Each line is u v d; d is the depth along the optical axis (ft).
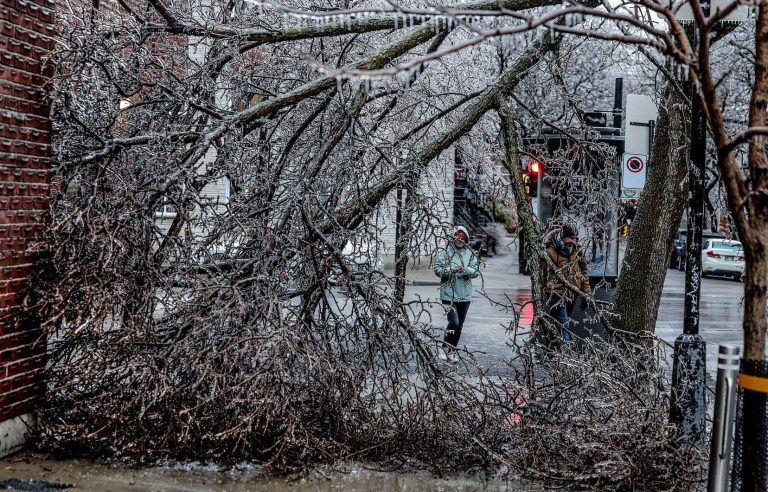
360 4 41.14
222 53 35.86
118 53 32.65
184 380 27.14
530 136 47.03
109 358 27.27
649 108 55.06
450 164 54.08
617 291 41.34
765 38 17.74
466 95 38.01
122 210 28.12
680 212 41.09
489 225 141.18
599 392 28.66
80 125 29.22
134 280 28.25
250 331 26.11
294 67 41.68
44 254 27.68
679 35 17.31
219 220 29.96
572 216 44.39
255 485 24.59
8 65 25.86
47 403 28.40
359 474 26.17
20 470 24.94
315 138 39.93
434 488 25.02
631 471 25.22
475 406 28.17
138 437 27.22
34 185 27.35
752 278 17.49
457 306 48.47
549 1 35.42
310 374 27.53
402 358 30.78
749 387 17.61
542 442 26.94
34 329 27.45
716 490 19.29
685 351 27.45
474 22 37.45
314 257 29.60
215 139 30.25
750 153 18.01
